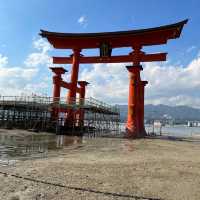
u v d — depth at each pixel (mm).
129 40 42000
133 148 25516
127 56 43938
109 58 44875
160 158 18844
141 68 40688
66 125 40938
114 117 58531
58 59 48281
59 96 44312
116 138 38031
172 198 9352
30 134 36531
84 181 11039
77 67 43750
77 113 44406
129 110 40312
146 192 9922
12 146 23109
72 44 44312
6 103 43250
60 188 9875
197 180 12172
